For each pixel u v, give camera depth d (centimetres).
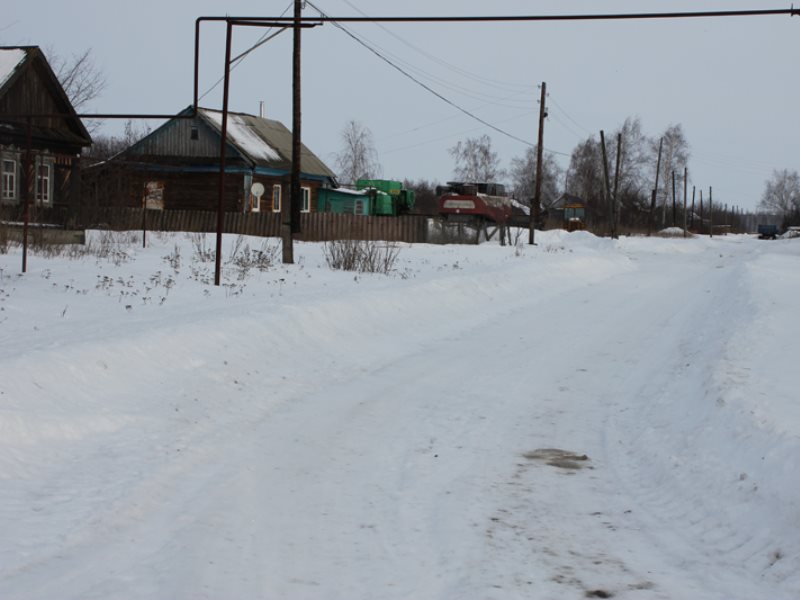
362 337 1511
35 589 489
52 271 2066
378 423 939
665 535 605
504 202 6088
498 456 816
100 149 5347
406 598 492
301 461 783
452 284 2170
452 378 1213
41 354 927
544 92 4888
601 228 8212
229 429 884
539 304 2219
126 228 3981
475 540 590
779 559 535
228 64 2009
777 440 712
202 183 4838
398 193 6122
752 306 1722
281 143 5378
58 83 3012
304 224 4456
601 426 950
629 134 11294
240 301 1684
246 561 544
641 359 1391
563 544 585
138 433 829
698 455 764
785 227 12788
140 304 1619
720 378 1006
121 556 546
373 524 619
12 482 667
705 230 12950
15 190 2916
